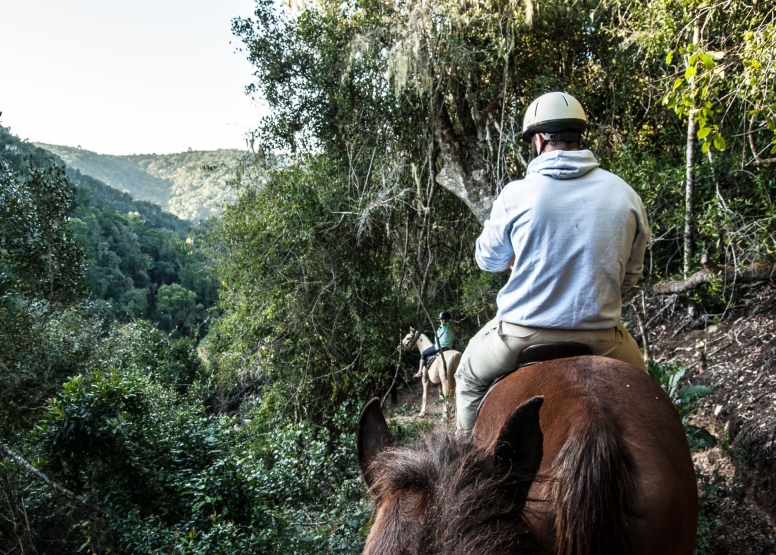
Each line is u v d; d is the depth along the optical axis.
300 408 8.61
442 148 7.72
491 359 2.23
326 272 8.45
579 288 2.01
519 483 1.05
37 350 6.78
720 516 4.45
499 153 7.20
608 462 1.37
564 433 1.58
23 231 6.73
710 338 6.77
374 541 0.96
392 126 8.15
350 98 8.17
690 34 6.36
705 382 6.12
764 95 4.39
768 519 4.33
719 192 6.76
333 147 8.82
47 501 5.53
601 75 8.34
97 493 5.02
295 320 8.33
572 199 2.04
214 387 11.37
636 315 7.62
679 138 8.17
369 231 8.12
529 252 2.08
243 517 4.61
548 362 1.94
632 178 7.10
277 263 8.51
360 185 8.42
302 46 8.87
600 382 1.73
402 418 9.52
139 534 4.46
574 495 1.35
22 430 6.32
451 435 1.17
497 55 7.39
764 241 6.13
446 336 9.62
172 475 5.05
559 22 7.83
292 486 5.28
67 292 7.12
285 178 8.59
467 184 7.48
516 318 2.12
